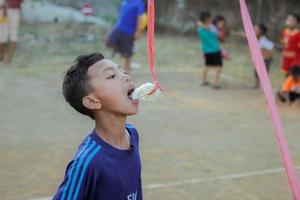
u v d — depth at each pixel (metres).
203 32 9.19
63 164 5.27
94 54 1.93
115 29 9.71
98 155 1.80
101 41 12.73
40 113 7.14
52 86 8.73
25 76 9.38
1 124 6.56
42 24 14.07
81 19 14.67
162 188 4.72
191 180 4.94
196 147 5.93
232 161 5.50
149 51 1.76
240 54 12.27
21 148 5.70
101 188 1.81
